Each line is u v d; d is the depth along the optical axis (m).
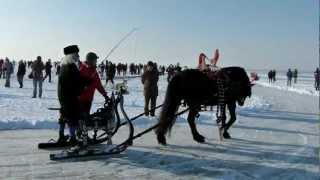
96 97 23.05
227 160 9.05
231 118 11.62
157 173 7.82
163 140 10.22
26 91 25.31
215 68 10.84
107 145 9.22
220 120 11.19
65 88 8.60
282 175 7.96
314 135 12.62
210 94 10.56
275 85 48.78
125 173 7.74
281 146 10.75
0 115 13.67
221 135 11.28
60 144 9.38
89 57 8.95
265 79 73.56
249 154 9.70
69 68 8.59
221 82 10.68
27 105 17.22
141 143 10.51
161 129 10.17
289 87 43.88
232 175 7.76
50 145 9.34
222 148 10.27
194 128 10.77
